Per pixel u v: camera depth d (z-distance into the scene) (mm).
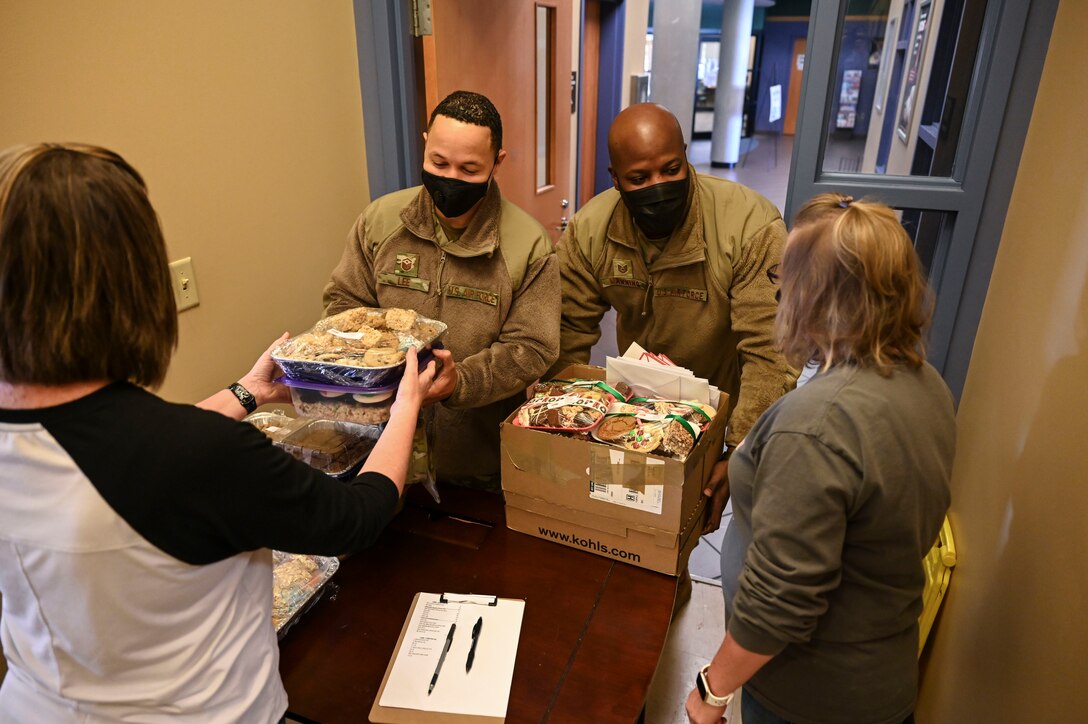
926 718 1737
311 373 1170
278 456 760
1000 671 1258
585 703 1065
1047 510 1157
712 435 1318
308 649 1167
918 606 1096
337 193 2098
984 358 1716
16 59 1196
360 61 2096
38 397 681
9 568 723
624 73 5094
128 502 672
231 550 756
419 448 1367
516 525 1433
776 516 936
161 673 766
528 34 3098
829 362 972
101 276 634
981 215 1752
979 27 1658
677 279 1682
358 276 1652
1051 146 1438
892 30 2070
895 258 897
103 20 1331
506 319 1561
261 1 1700
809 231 957
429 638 1172
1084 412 1059
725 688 1068
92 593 695
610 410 1335
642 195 1528
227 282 1723
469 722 1030
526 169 3307
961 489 1778
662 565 1306
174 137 1520
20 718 803
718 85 9945
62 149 639
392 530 1454
